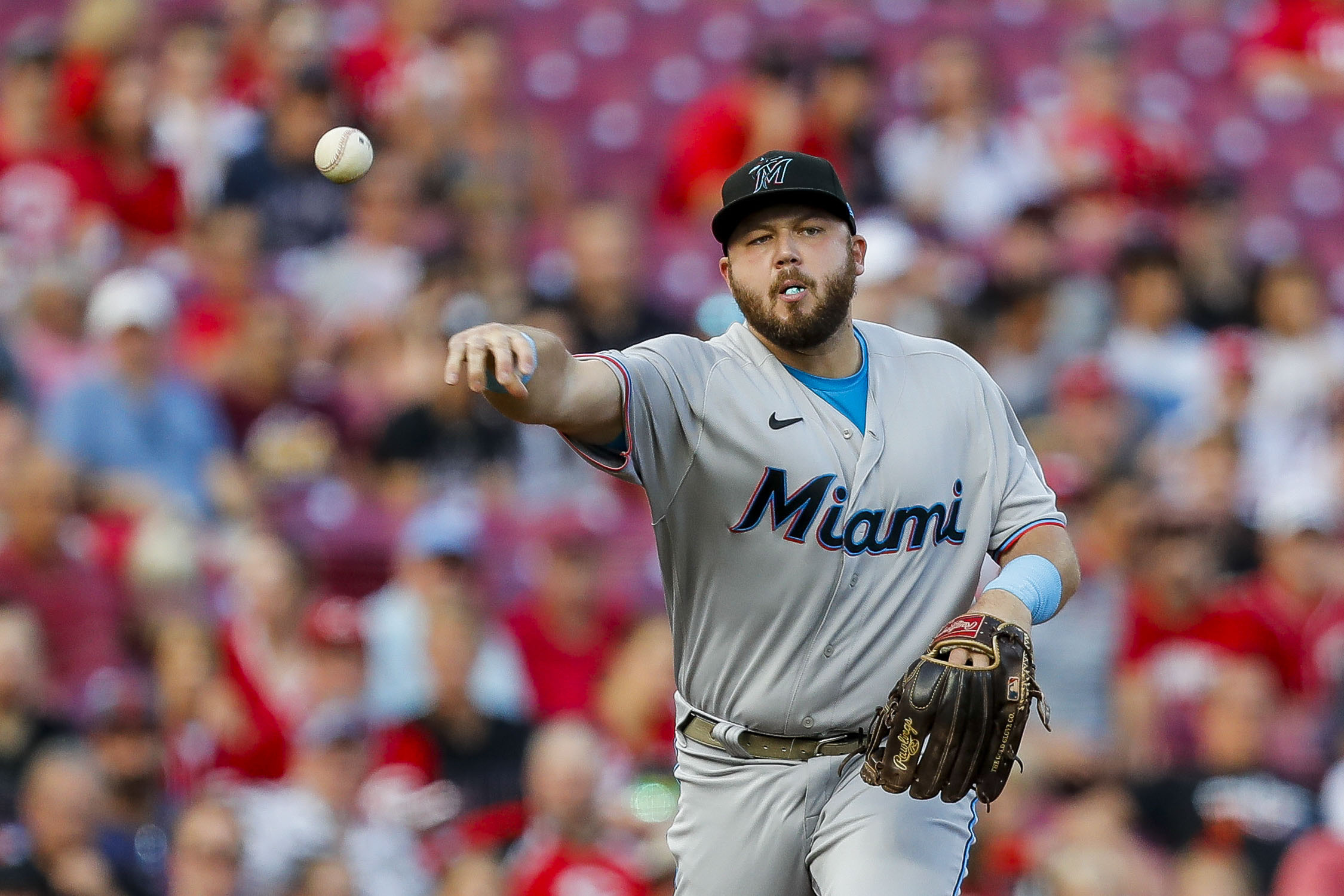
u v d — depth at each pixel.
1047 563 12.54
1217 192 45.44
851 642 12.60
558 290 35.19
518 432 31.94
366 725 25.50
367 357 33.47
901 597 12.62
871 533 12.49
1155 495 33.59
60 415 29.30
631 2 49.25
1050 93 50.69
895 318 34.56
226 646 25.72
